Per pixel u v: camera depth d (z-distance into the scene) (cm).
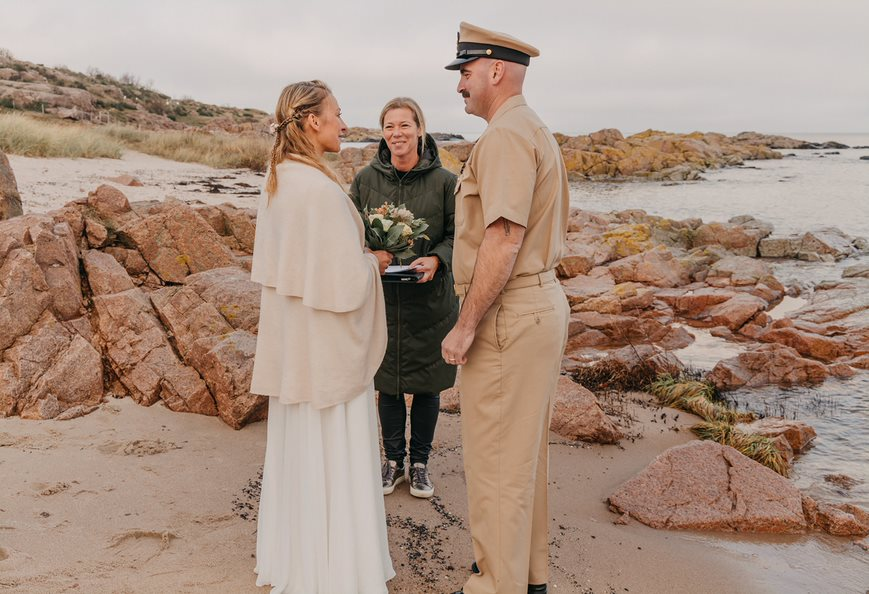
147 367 493
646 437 556
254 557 313
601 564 346
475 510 278
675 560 357
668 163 5416
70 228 557
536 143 253
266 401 479
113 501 353
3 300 474
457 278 274
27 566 287
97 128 2686
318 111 275
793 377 792
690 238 1836
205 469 402
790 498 426
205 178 1852
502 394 268
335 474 275
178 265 606
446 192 390
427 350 382
